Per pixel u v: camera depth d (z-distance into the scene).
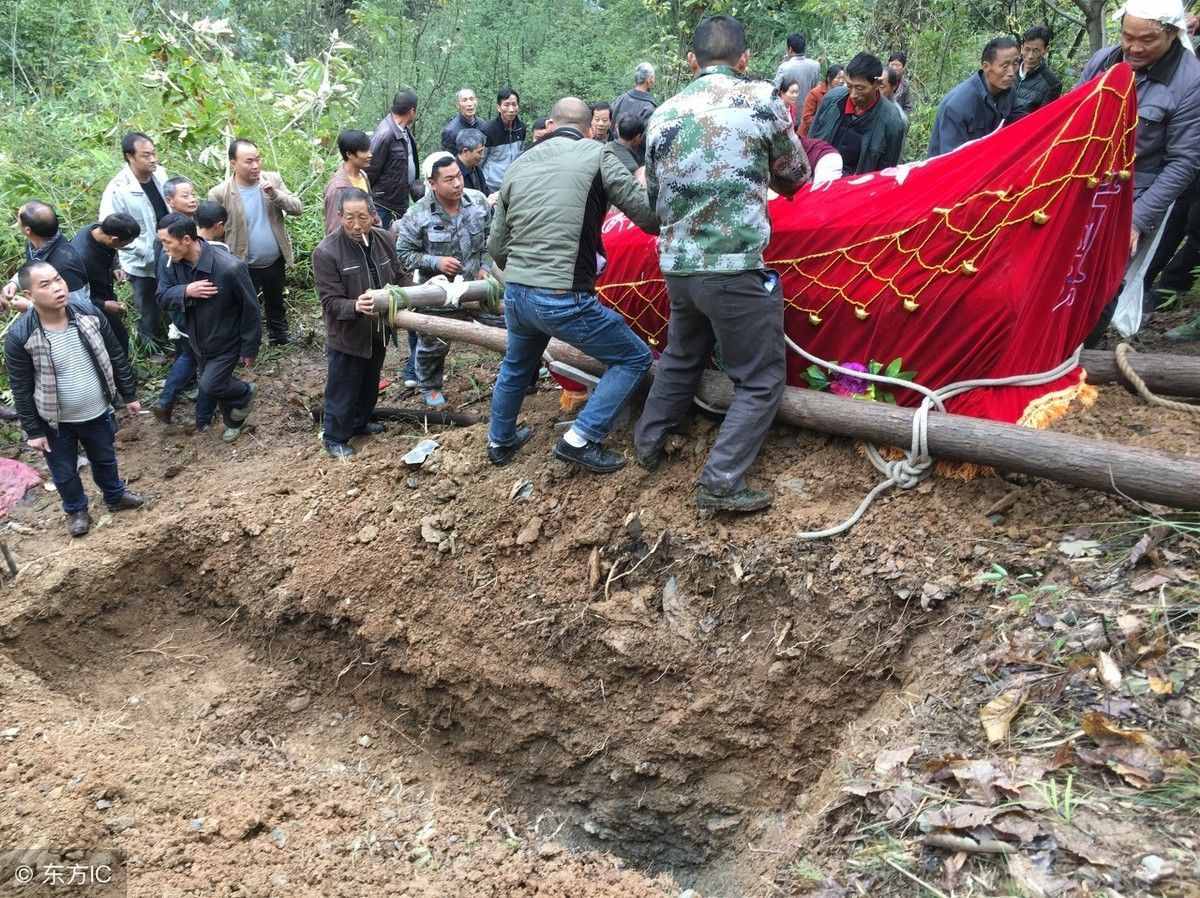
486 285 5.32
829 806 3.15
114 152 8.46
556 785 4.55
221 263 5.82
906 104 8.57
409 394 6.43
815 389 4.31
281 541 5.12
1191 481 3.18
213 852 3.70
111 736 4.46
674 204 3.80
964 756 2.96
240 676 5.04
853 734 3.59
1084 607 3.21
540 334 4.37
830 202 4.13
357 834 3.92
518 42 13.04
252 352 6.09
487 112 12.41
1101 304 4.13
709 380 4.35
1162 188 4.36
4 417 6.61
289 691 5.00
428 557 4.81
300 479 5.43
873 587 3.74
